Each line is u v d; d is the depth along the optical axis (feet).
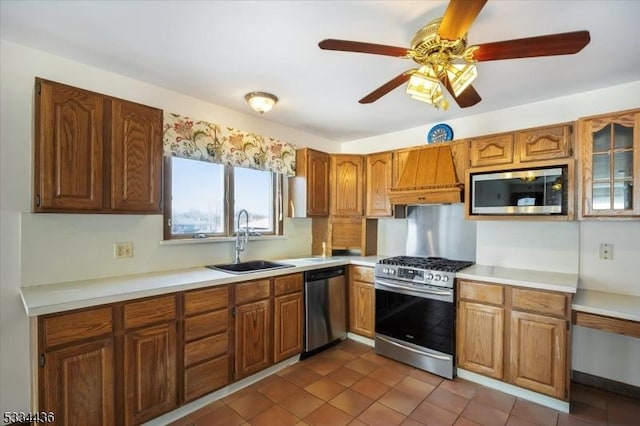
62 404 5.33
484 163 9.03
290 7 5.06
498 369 8.02
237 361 7.93
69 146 6.03
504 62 6.75
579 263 8.48
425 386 8.27
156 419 6.57
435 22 4.69
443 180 9.77
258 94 8.45
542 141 8.09
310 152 11.57
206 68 7.21
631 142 6.97
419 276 9.31
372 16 5.28
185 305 6.93
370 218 12.44
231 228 10.19
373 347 10.72
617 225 7.99
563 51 4.64
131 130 6.84
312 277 9.99
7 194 6.17
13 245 6.24
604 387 8.14
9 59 6.17
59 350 5.31
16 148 6.26
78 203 6.14
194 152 8.61
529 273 8.64
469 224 10.59
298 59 6.77
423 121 11.03
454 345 8.71
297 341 9.52
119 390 5.97
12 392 6.17
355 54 6.52
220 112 9.61
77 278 7.02
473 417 6.97
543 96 8.71
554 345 7.22
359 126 11.73
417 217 11.85
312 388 8.14
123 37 5.97
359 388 8.16
